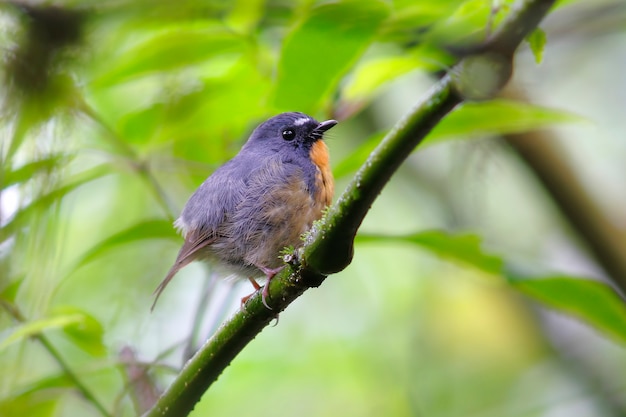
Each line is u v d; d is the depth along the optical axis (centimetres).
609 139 1620
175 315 1205
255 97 958
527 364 1502
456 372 1509
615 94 1631
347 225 642
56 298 1194
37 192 842
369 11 758
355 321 1541
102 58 870
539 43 617
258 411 1403
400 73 887
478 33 691
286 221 1027
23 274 852
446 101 580
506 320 1548
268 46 932
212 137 1051
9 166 831
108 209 1313
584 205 1170
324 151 1080
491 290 1563
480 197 1087
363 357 1493
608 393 1354
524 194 1563
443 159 1483
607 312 873
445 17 805
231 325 717
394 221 1605
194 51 897
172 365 909
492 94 566
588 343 1457
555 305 891
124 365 895
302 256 673
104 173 956
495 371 1502
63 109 854
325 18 761
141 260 1091
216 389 1389
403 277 1595
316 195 1048
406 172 1518
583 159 1608
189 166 1023
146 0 786
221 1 849
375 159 612
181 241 1063
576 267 1449
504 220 1562
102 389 1103
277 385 1430
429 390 1495
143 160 994
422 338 1539
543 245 1518
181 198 1228
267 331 1494
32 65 830
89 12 805
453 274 1592
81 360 1095
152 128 992
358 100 1014
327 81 821
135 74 898
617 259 1159
